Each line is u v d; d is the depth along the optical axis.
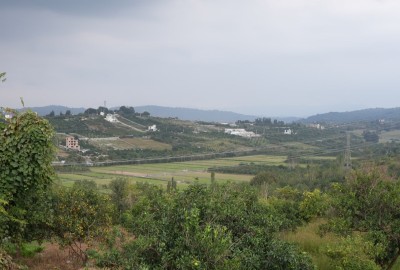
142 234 6.81
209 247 5.91
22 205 10.41
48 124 10.35
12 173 9.74
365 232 8.73
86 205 12.21
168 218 6.72
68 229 11.95
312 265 7.22
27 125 10.00
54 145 11.04
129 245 6.66
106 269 6.55
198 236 6.03
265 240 7.25
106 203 13.02
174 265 6.11
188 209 6.84
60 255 13.33
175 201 7.08
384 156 60.81
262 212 8.07
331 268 9.58
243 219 7.36
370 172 9.33
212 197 7.38
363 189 8.99
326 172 51.22
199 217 6.74
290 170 58.91
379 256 8.20
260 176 48.84
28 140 9.86
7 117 10.03
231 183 8.80
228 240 6.29
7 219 9.61
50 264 12.03
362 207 8.80
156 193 8.22
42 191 10.76
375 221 8.52
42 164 9.98
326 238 12.19
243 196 8.25
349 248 7.76
